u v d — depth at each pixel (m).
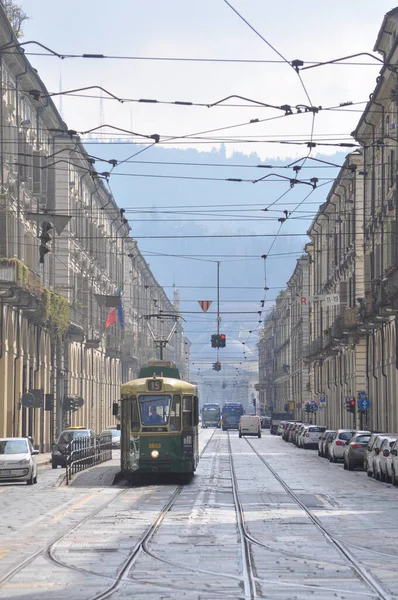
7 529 39.84
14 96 96.81
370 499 55.56
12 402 101.06
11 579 26.84
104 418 171.25
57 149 124.69
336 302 113.94
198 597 23.97
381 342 113.06
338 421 149.50
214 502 53.62
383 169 104.62
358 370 127.25
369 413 121.88
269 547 33.72
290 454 124.88
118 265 184.62
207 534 37.72
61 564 29.64
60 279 126.31
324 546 33.97
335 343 139.88
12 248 95.56
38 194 105.00
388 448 70.25
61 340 127.75
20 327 104.75
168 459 69.19
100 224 158.38
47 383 123.00
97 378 162.75
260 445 158.75
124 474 72.88
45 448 121.81
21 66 95.69
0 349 95.00
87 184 145.12
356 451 87.31
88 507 50.38
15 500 55.41
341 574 27.67
